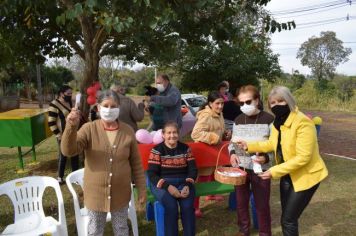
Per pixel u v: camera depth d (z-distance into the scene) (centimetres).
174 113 575
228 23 646
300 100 2375
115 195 302
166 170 380
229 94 630
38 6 566
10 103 2025
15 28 666
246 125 370
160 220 384
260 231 368
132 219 387
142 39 691
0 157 842
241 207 381
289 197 314
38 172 701
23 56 786
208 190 419
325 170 310
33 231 338
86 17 645
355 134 1205
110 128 304
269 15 579
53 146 966
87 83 683
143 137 439
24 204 369
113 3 418
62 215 354
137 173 321
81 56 773
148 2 384
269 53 1440
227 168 377
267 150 347
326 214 474
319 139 1108
